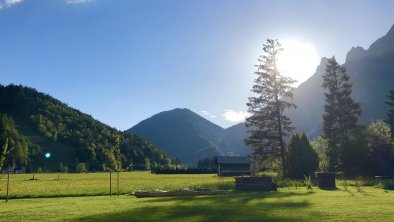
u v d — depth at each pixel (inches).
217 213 723.4
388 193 1178.6
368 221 610.2
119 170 1517.0
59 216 700.0
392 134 2372.0
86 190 1550.2
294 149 2202.3
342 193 1186.6
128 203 933.2
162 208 805.9
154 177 3506.4
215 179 2810.0
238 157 4724.4
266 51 2578.7
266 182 1379.2
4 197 1235.2
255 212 732.0
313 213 705.0
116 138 1706.4
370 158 2203.5
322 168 2420.0
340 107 3117.6
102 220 651.5
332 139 2994.6
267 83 2541.8
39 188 1764.3
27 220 654.5
